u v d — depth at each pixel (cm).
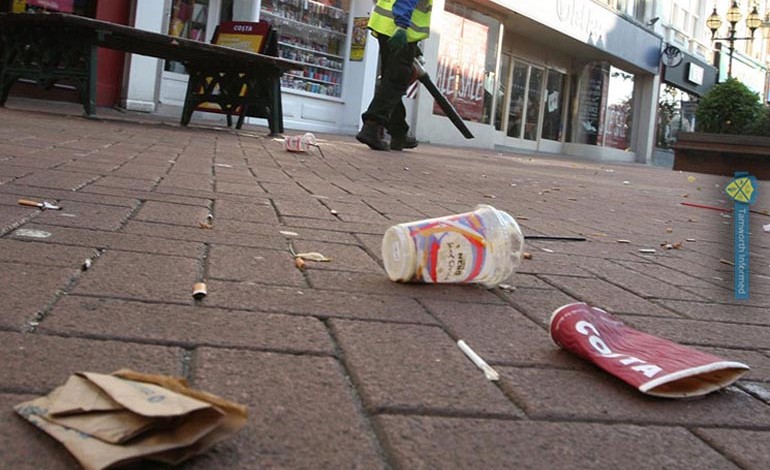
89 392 102
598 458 123
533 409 140
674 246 399
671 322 228
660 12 2480
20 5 1115
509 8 1769
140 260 219
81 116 834
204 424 98
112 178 384
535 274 279
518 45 2047
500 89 2008
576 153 2289
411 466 112
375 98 914
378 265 256
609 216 539
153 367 138
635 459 124
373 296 211
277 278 220
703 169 1102
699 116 1795
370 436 121
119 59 1199
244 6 1348
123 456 90
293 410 127
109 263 211
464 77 1738
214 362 145
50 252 214
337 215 363
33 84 1114
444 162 894
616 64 2341
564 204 587
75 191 329
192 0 1308
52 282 184
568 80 2280
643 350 169
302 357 154
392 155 883
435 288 230
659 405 149
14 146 470
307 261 248
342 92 1539
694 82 2706
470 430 127
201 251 243
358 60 1519
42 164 403
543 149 2214
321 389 138
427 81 912
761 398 161
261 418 121
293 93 1449
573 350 171
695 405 152
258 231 294
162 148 599
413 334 179
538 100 2169
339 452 113
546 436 129
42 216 265
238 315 177
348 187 500
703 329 222
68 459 101
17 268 193
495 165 996
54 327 153
